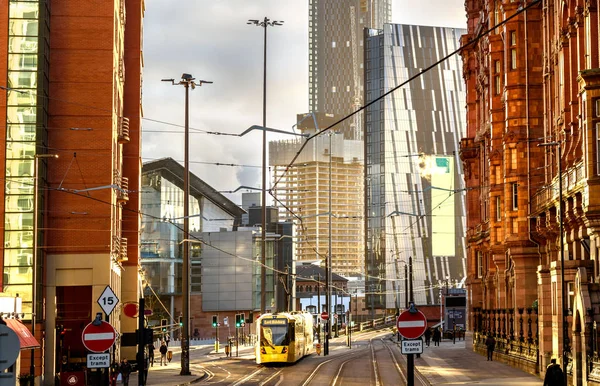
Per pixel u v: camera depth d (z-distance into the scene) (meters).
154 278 144.62
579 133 45.78
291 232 165.25
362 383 49.12
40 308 52.00
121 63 64.19
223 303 148.62
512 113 57.84
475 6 85.06
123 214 70.12
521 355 56.03
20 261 51.50
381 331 164.00
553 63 52.28
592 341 36.56
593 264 41.84
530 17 56.88
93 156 56.06
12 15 52.56
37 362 50.38
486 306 75.38
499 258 65.25
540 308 49.19
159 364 74.25
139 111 70.94
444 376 52.59
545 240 55.84
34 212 43.69
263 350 66.50
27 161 52.09
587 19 43.19
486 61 72.56
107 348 24.61
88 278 55.53
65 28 56.25
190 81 61.03
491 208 65.56
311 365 66.88
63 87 56.06
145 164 145.12
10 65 52.44
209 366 68.81
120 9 63.09
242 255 149.38
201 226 160.62
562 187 43.91
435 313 139.38
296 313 74.75
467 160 84.38
